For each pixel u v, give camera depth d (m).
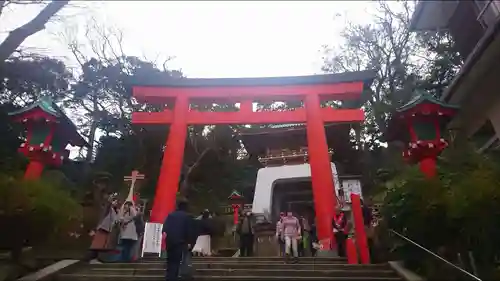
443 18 15.22
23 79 21.83
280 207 24.80
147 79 17.14
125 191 20.17
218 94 16.95
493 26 9.06
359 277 8.61
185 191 30.80
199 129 34.75
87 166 29.61
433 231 8.58
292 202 25.44
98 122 33.75
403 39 28.55
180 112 16.58
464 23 14.14
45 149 12.32
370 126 30.39
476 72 11.16
